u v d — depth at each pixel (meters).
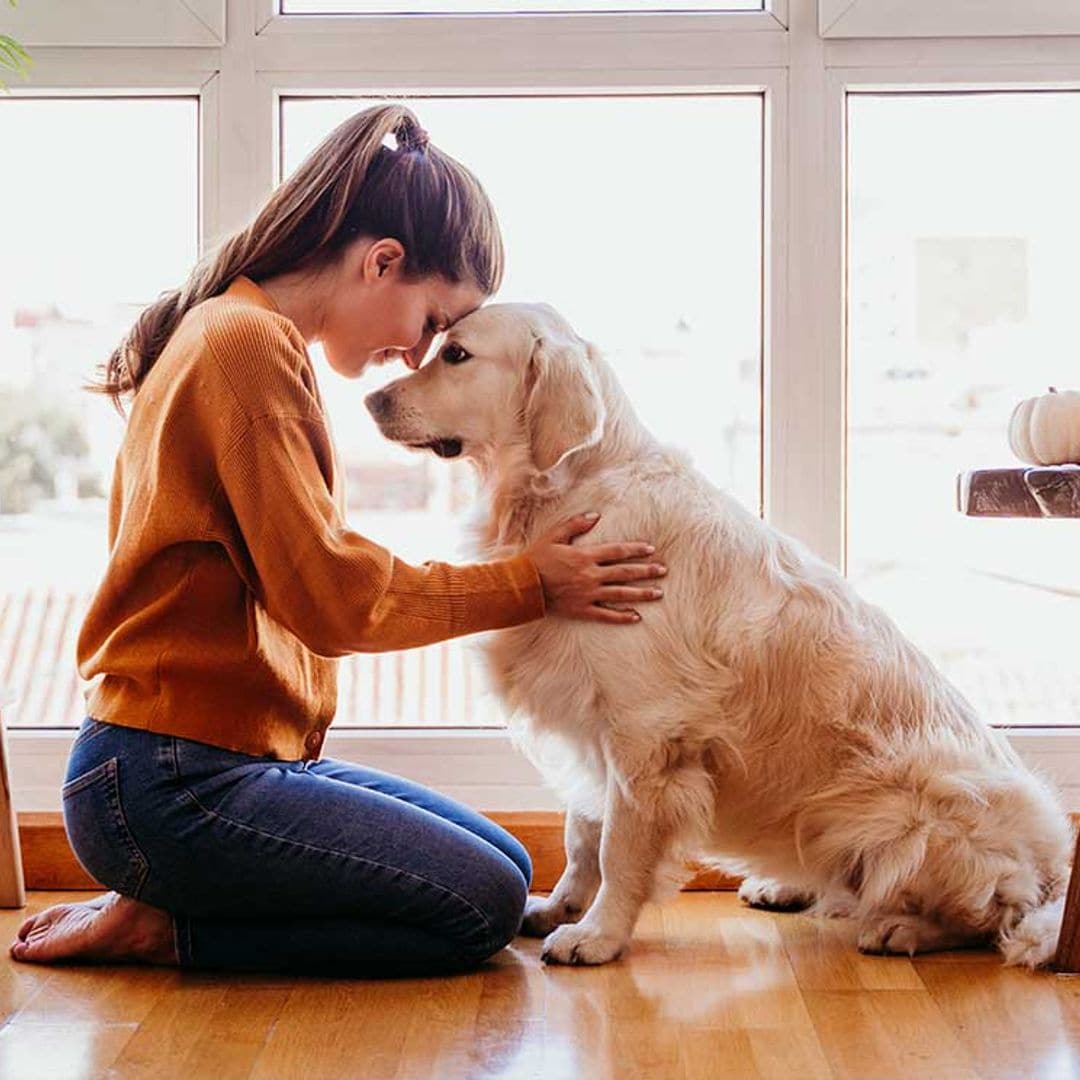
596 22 2.59
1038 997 1.95
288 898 1.97
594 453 2.15
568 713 2.13
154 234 2.71
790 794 2.15
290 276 2.07
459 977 2.03
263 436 1.87
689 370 2.69
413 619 1.96
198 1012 1.87
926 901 2.14
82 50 2.60
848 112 2.63
